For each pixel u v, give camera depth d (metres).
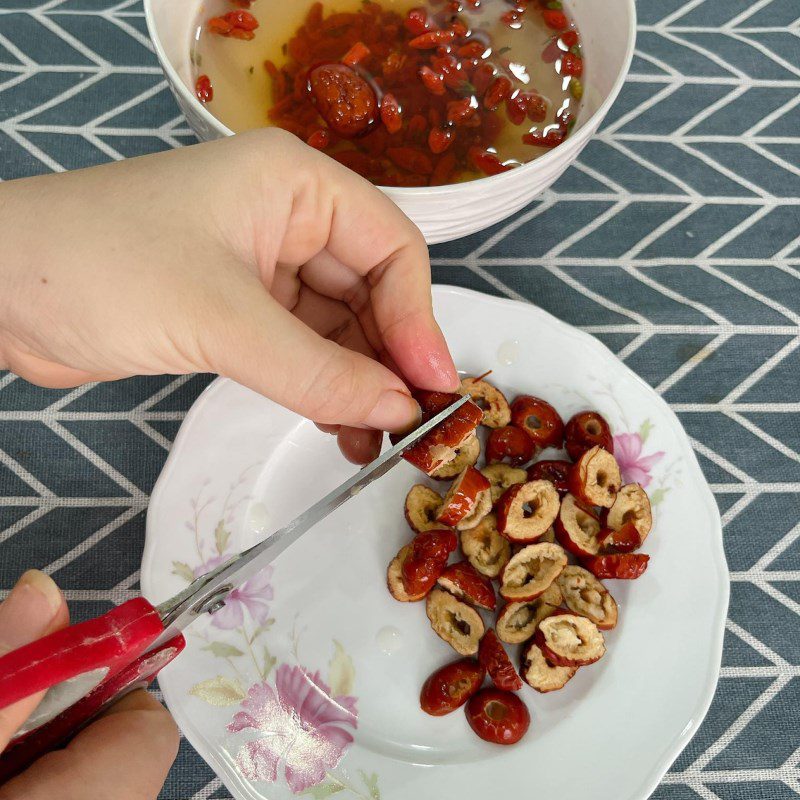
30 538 0.31
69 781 0.22
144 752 0.23
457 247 0.36
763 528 0.33
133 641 0.19
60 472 0.32
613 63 0.30
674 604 0.30
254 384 0.24
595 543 0.31
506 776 0.28
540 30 0.33
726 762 0.29
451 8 0.33
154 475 0.32
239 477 0.31
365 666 0.30
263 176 0.25
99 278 0.23
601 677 0.29
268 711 0.29
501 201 0.29
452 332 0.33
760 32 0.40
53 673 0.18
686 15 0.41
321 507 0.23
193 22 0.32
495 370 0.33
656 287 0.36
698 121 0.39
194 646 0.29
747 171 0.38
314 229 0.27
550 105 0.32
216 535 0.31
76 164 0.36
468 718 0.29
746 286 0.36
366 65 0.32
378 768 0.28
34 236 0.23
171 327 0.23
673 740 0.28
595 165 0.38
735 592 0.32
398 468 0.32
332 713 0.29
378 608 0.31
